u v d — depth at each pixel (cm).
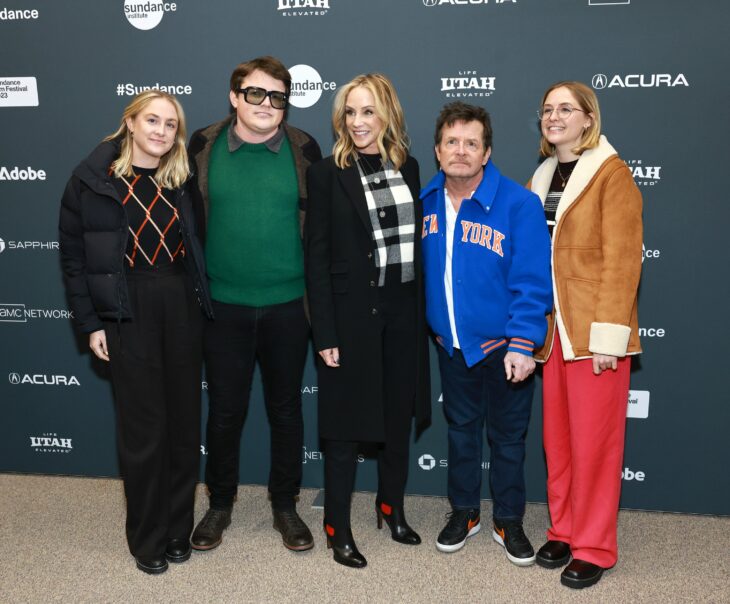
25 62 269
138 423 217
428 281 224
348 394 216
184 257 220
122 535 251
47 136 274
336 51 256
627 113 246
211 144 221
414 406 232
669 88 243
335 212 209
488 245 212
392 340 218
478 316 216
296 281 228
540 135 252
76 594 215
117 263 205
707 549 241
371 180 210
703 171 246
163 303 212
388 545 244
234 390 235
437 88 254
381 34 254
